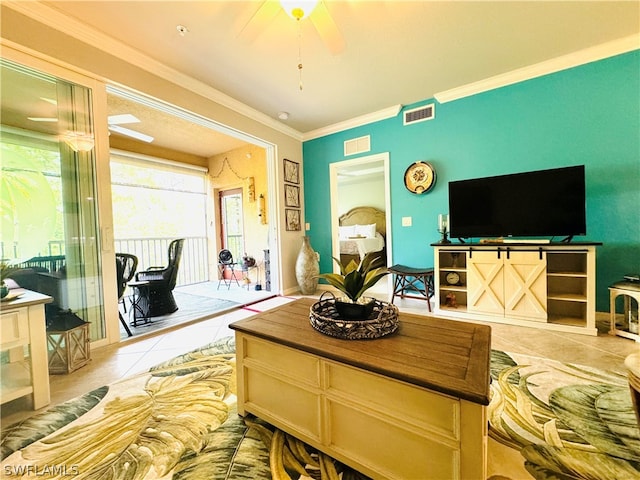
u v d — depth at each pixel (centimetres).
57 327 184
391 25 208
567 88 261
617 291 214
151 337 248
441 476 84
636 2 191
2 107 181
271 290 417
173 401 149
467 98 310
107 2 182
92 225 220
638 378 93
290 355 117
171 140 471
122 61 231
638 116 235
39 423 133
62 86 203
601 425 121
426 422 86
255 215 520
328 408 106
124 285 281
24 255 189
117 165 459
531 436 116
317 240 443
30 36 184
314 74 273
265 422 132
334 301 151
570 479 96
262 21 182
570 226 236
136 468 106
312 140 436
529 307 242
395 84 297
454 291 308
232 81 283
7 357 145
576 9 197
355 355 100
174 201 537
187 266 554
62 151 205
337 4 187
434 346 107
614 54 241
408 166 351
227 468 106
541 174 246
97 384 168
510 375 163
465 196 282
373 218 680
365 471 98
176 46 228
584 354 188
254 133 362
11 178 185
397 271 312
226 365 191
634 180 238
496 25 212
